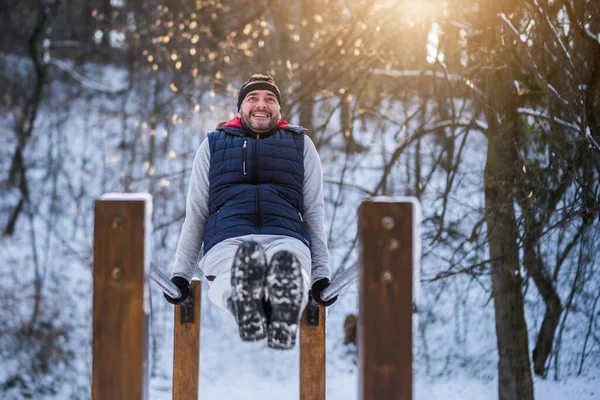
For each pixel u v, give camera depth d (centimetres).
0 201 1557
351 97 857
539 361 834
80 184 1567
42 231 1492
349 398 1026
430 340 1053
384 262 221
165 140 1301
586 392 793
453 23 686
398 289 220
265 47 1039
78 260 1404
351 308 1230
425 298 1023
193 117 1142
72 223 1509
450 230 727
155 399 1037
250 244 278
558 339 793
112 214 228
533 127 682
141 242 228
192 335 390
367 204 222
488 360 1000
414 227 222
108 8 2008
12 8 1886
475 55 694
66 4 2092
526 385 674
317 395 383
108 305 227
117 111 1747
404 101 842
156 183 1219
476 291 1081
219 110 1111
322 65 771
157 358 1171
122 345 226
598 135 616
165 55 1160
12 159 1600
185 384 388
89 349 1161
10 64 1905
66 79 1950
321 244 343
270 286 278
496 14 612
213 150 348
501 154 650
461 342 1028
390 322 220
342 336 1197
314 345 386
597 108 632
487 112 670
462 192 927
